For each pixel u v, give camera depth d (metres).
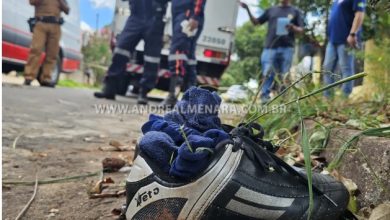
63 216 1.72
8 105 5.29
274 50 5.32
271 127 2.86
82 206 1.84
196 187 1.26
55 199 1.93
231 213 1.29
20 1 8.46
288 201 1.35
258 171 1.35
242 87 3.74
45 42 9.26
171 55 6.60
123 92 8.57
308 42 5.02
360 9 3.66
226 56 8.73
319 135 2.22
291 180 1.40
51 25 9.11
